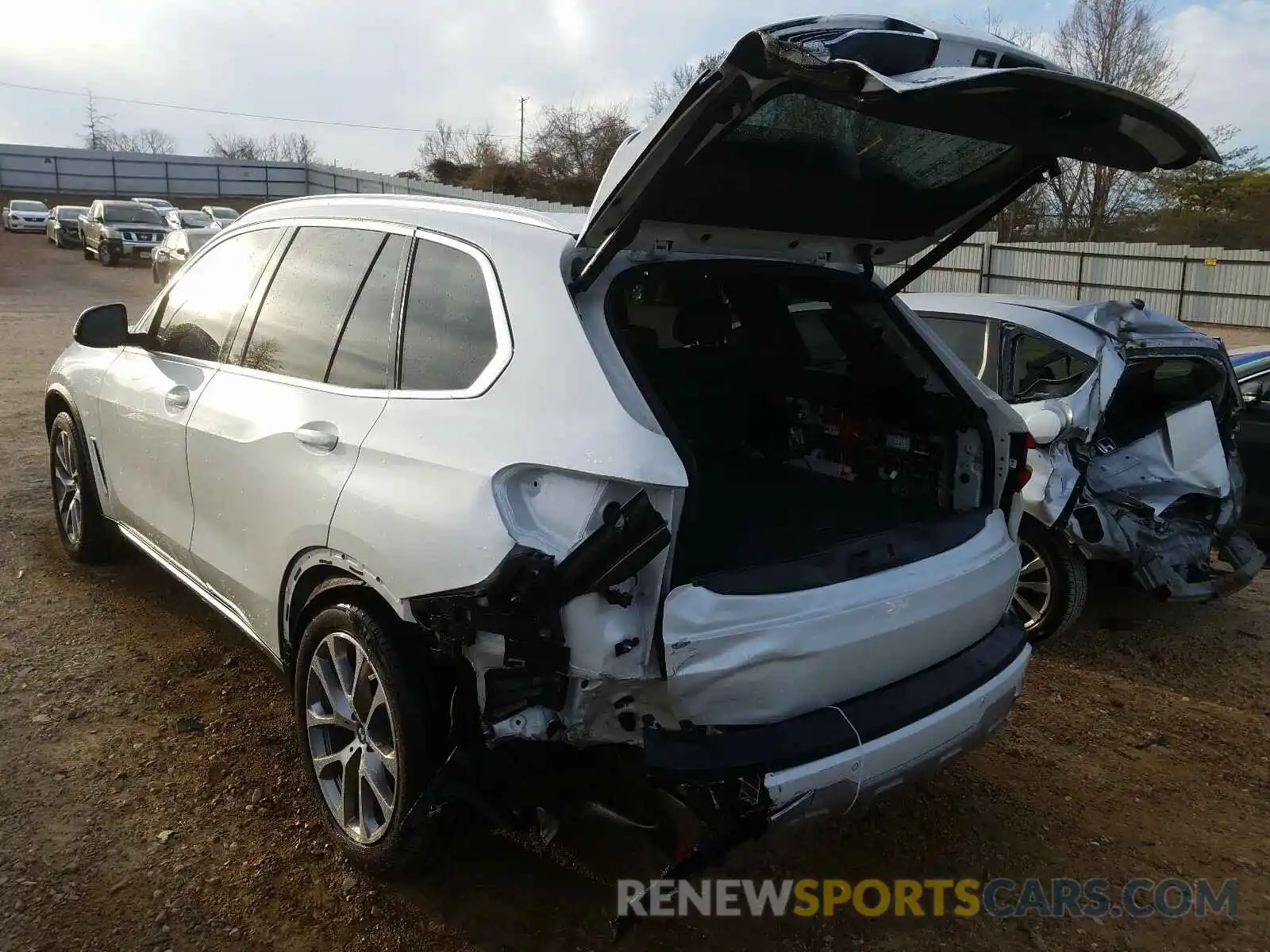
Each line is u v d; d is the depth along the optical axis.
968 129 2.21
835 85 1.98
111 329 4.08
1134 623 5.33
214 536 3.52
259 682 3.97
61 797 3.17
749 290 3.79
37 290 21.27
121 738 3.53
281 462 3.07
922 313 5.75
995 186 2.98
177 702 3.79
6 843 2.94
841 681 2.52
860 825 3.34
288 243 3.58
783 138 2.50
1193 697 4.45
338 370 3.08
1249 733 4.13
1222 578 4.96
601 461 2.31
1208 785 3.71
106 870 2.85
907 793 3.55
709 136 2.27
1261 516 6.47
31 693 3.79
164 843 2.99
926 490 3.46
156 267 22.02
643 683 2.33
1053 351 5.03
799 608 2.44
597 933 2.72
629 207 2.40
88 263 29.16
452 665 2.62
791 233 3.06
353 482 2.77
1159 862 3.22
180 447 3.68
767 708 2.39
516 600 2.35
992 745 3.95
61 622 4.42
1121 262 24.02
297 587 3.06
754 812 2.34
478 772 2.49
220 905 2.75
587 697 2.38
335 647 2.89
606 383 2.43
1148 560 4.70
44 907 2.69
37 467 6.97
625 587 2.32
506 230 2.83
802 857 3.15
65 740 3.50
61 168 50.84
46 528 5.65
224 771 3.36
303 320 3.33
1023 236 32.31
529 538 2.38
